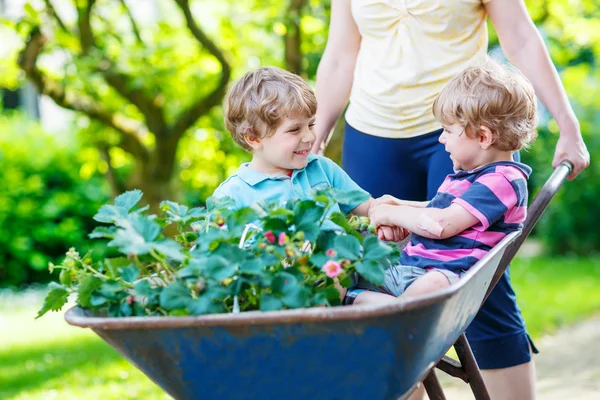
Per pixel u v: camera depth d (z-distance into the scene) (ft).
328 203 6.68
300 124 8.18
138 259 6.79
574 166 9.30
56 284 6.84
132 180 25.96
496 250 7.04
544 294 28.71
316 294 6.39
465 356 7.96
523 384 9.61
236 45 25.84
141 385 16.48
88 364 19.39
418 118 9.47
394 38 9.46
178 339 6.09
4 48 25.40
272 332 5.91
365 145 9.87
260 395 6.33
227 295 6.17
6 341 24.20
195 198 38.55
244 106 8.21
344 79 10.24
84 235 39.17
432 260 7.96
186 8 22.30
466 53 9.33
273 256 6.38
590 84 42.96
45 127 45.09
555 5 25.43
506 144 8.13
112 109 26.53
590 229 44.39
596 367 17.52
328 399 6.32
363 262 6.49
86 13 22.93
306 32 23.48
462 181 8.20
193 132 27.17
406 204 8.77
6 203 37.58
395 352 6.10
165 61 23.81
